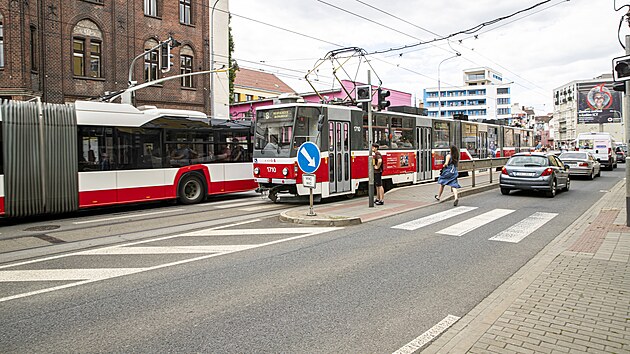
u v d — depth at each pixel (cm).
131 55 2641
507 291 562
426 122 2105
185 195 1558
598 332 425
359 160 1612
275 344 426
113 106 1388
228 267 697
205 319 489
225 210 1366
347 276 649
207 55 3062
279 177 1419
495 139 3142
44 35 2280
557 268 654
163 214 1300
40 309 523
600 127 8225
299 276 648
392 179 1827
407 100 5766
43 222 1205
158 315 501
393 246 845
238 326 469
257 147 1489
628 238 851
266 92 6806
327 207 1352
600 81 9200
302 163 1138
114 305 534
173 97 2864
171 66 2845
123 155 1403
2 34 2091
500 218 1159
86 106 1330
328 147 1484
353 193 1588
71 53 2389
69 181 1283
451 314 503
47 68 2295
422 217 1176
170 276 651
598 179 2478
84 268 702
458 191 1633
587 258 709
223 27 3491
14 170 1185
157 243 881
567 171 1827
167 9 2828
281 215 1152
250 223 1109
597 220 1070
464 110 11994
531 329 434
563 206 1380
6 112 1177
